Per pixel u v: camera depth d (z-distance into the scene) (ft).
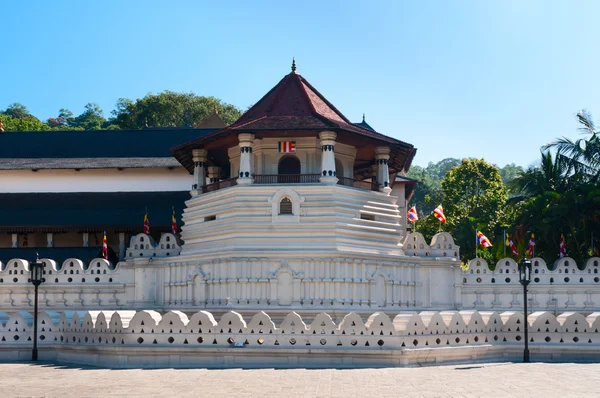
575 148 214.28
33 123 466.29
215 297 164.45
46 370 109.50
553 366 111.65
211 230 170.81
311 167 172.96
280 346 113.60
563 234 195.72
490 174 316.81
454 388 86.22
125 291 176.04
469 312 128.06
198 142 175.42
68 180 228.22
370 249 167.84
